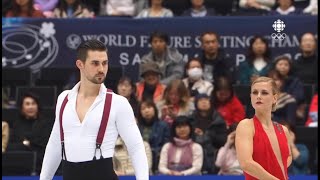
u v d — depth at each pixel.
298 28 33.19
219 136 28.48
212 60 32.06
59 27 33.66
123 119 15.41
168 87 29.73
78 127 15.27
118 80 32.03
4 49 33.56
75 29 33.62
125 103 15.45
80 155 15.25
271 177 15.98
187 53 33.28
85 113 15.27
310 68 32.22
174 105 29.70
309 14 33.88
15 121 29.97
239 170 27.31
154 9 34.53
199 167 27.47
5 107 31.70
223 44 33.28
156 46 32.12
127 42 33.44
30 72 32.75
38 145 28.72
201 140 28.28
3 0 34.69
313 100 30.38
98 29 33.56
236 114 29.61
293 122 30.11
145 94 30.73
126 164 26.83
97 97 15.35
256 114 16.55
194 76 30.84
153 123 28.64
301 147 28.64
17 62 33.59
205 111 28.77
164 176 26.64
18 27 33.62
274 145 16.41
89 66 15.12
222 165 27.41
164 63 32.22
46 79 32.62
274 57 33.19
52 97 31.48
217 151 28.06
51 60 33.66
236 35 33.22
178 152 27.59
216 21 33.28
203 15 34.50
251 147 16.27
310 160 29.12
